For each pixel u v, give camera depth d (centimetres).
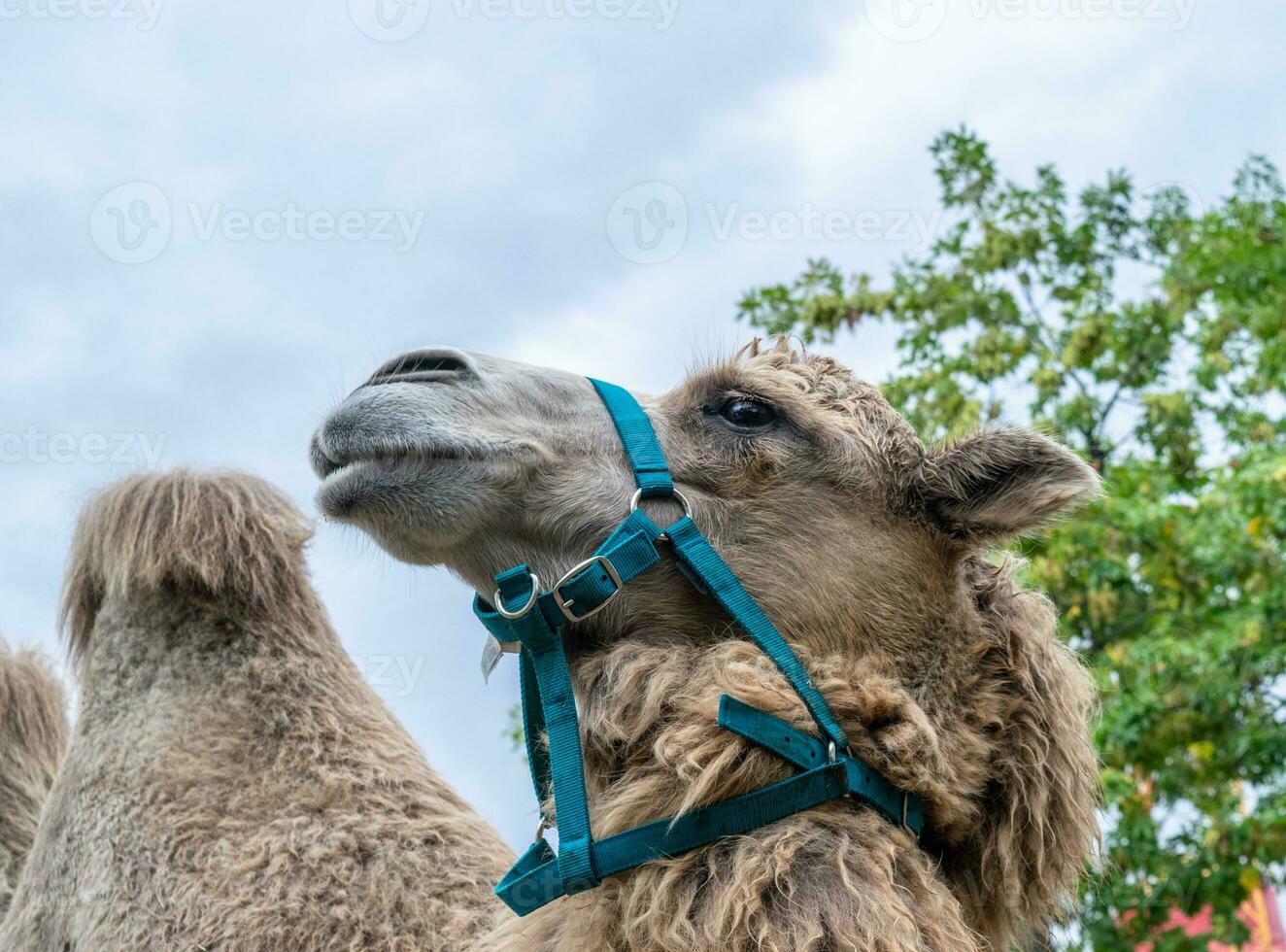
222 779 346
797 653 302
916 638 313
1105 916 1005
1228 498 1115
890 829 281
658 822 274
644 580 308
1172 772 1084
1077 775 314
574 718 290
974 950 271
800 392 334
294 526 395
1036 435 317
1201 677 1061
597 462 318
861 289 1331
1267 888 1209
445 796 364
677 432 328
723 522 317
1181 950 995
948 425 1243
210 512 378
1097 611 1116
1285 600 1050
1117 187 1380
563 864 272
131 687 369
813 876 265
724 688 286
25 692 424
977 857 303
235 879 326
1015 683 313
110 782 353
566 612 297
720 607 309
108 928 331
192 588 375
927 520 324
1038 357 1312
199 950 317
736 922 256
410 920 319
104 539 385
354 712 368
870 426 333
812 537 316
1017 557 355
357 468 306
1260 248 1331
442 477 305
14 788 413
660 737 283
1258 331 1289
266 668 365
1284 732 1048
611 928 272
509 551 314
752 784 279
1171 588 1162
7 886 398
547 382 331
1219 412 1320
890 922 256
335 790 345
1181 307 1317
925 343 1317
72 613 398
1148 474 1234
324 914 319
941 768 291
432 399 310
